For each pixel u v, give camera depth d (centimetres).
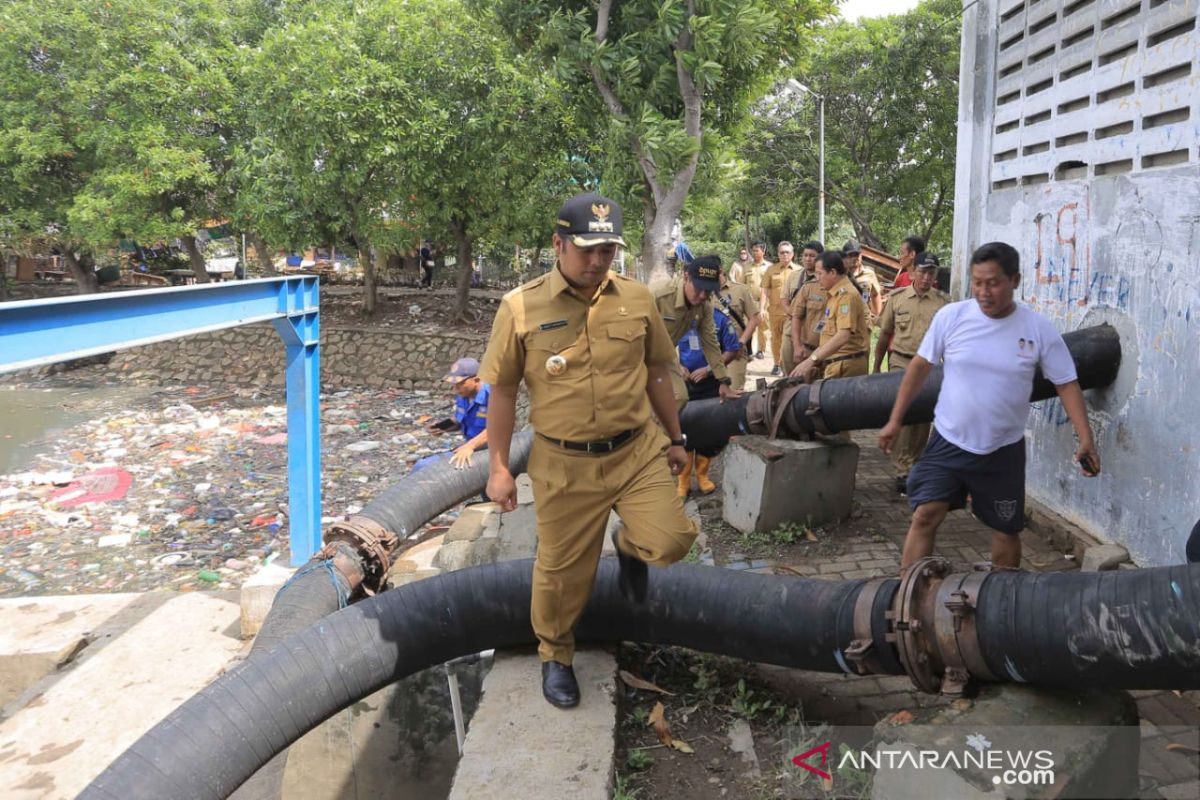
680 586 354
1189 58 404
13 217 2127
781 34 1299
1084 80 502
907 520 575
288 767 466
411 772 464
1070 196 518
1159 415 428
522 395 1353
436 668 470
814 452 552
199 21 1975
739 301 780
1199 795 259
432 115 1502
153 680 514
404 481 591
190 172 1842
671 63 1192
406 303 2077
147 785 291
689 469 654
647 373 313
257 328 1905
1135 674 248
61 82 2016
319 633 344
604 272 279
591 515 301
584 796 271
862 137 2684
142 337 464
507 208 1598
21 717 478
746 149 2692
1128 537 455
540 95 1488
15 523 937
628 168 1251
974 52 640
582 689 334
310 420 616
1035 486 565
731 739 330
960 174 670
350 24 1552
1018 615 268
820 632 317
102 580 777
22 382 1883
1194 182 400
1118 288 466
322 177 1591
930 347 390
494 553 504
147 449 1255
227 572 783
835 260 616
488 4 1263
